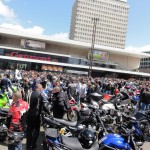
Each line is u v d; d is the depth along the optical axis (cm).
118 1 14712
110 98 1585
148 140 1114
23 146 904
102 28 14475
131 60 10456
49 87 1898
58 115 1091
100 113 1130
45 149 707
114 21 14675
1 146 878
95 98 1445
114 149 688
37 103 847
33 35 8550
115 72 9269
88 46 9200
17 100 607
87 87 2083
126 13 14900
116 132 819
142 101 1728
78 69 8469
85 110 960
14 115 593
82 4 13925
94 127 927
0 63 7381
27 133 870
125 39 14938
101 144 698
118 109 1271
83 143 684
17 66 7550
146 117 1097
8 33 8269
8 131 593
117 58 10225
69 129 842
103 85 2530
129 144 712
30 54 7994
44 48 8738
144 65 12425
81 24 13912
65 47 9450
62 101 1088
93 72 9000
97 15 14262
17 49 7862
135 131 855
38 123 868
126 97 1681
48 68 7950
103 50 9556
